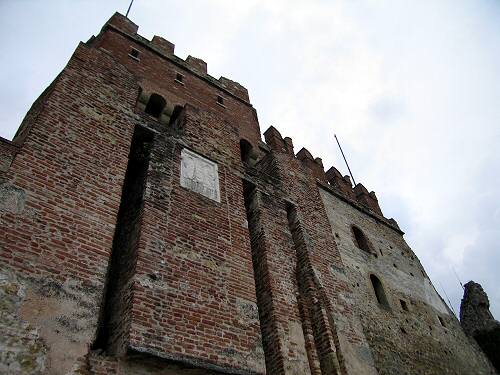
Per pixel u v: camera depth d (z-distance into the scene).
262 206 12.08
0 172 7.05
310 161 20.16
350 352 10.11
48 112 8.70
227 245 9.45
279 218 12.31
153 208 8.83
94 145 8.91
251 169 12.98
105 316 7.49
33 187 7.23
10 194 6.88
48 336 5.80
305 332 9.85
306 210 13.69
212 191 10.58
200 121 12.57
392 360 12.42
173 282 7.77
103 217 7.75
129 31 16.73
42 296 6.11
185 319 7.34
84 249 7.06
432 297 17.78
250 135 17.30
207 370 6.93
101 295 6.74
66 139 8.51
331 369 9.49
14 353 5.40
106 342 7.02
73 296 6.40
